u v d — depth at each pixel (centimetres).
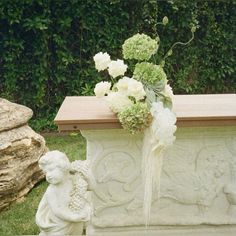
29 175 369
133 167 298
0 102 374
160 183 298
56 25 514
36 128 530
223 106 306
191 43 548
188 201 302
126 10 526
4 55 505
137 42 278
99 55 292
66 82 535
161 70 285
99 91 289
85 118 277
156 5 527
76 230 267
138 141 293
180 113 286
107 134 290
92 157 294
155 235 303
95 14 514
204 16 546
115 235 302
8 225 329
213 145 298
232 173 302
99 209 301
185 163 298
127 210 303
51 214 257
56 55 527
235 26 550
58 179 254
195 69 559
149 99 275
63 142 500
